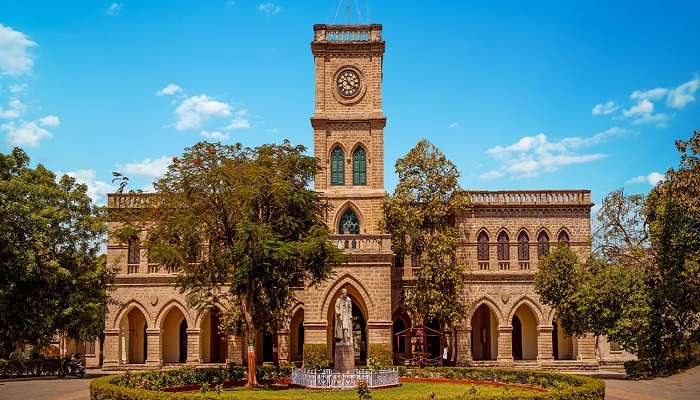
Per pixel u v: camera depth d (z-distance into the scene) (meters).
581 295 49.56
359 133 64.56
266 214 42.47
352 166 64.25
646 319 46.22
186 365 60.81
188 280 43.03
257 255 38.84
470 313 63.34
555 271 55.94
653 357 47.62
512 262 64.50
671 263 45.41
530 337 66.00
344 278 55.25
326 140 64.38
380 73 65.12
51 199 48.50
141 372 38.88
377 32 65.25
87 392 40.38
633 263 57.91
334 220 63.09
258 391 36.28
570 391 28.73
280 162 42.41
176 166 41.19
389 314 54.75
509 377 42.34
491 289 63.94
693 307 45.94
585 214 65.31
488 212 65.12
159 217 42.44
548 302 57.66
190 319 62.19
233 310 49.97
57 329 53.16
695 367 48.31
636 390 40.22
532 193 65.31
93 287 51.09
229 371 44.50
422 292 59.78
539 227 65.06
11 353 57.31
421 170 62.12
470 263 64.31
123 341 63.53
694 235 44.50
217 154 41.69
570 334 55.53
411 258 62.91
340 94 64.88
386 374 39.56
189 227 39.41
